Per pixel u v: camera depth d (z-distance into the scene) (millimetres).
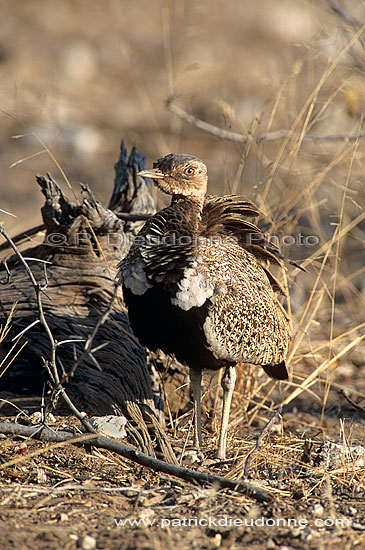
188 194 15656
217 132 24875
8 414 15953
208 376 18688
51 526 10977
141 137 42844
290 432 17438
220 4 55875
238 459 14875
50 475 13102
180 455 14797
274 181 25828
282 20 52812
